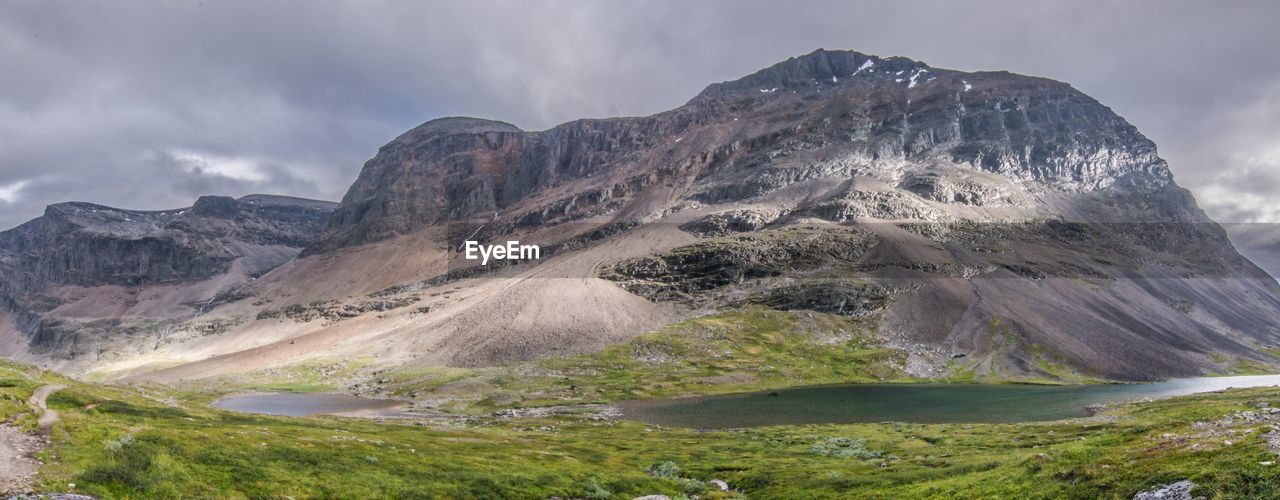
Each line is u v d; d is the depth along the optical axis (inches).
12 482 1706.4
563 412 7485.2
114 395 3912.4
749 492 2861.7
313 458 2507.4
